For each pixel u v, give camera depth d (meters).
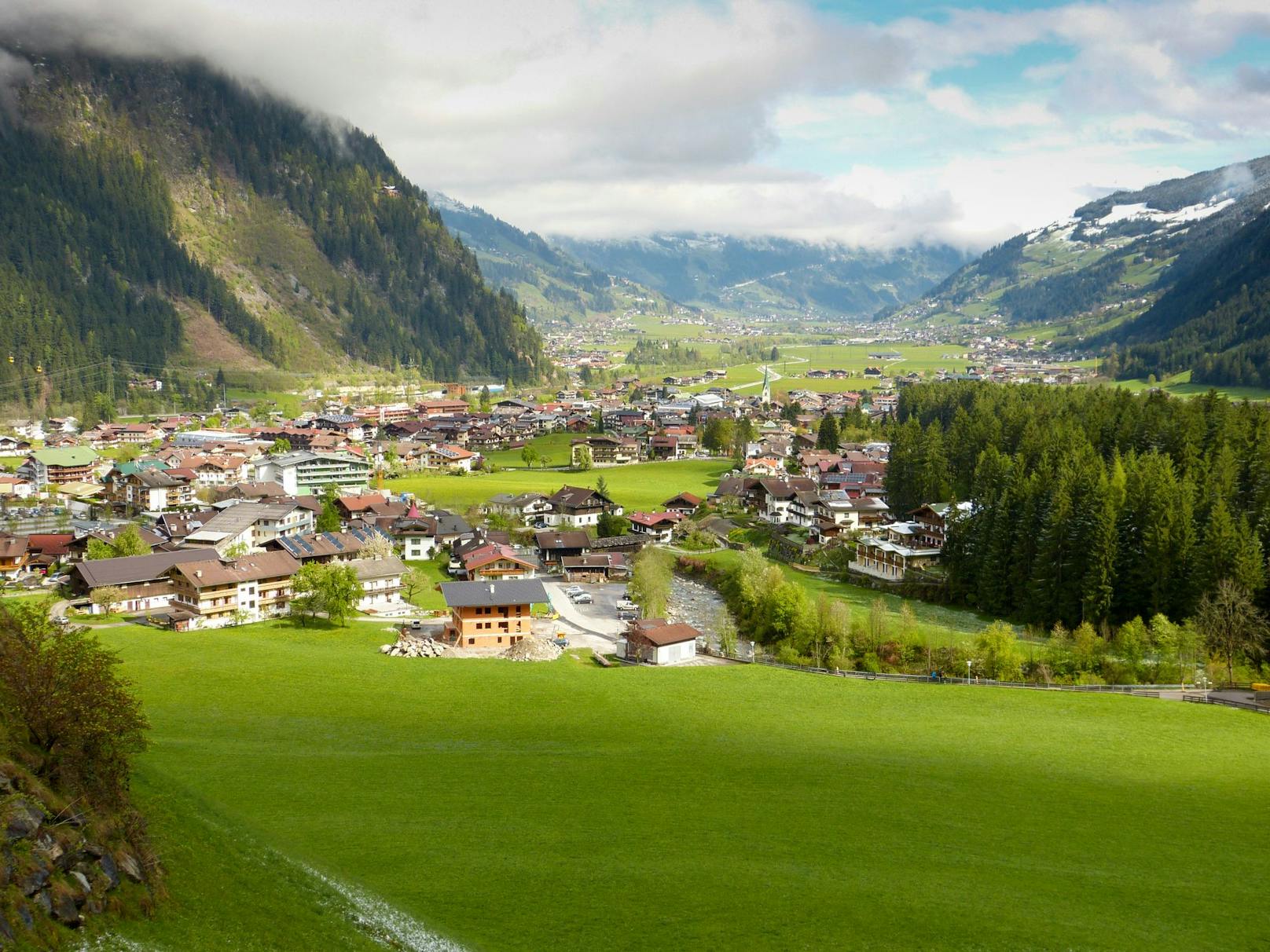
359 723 96.25
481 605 135.38
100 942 38.94
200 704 99.38
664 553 190.12
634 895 58.25
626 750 90.50
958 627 153.38
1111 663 123.81
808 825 71.88
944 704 110.75
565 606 169.12
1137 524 151.50
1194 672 122.31
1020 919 56.91
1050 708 109.31
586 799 75.75
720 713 104.88
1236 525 143.38
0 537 169.25
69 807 44.50
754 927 54.56
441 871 60.03
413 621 149.75
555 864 62.22
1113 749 94.94
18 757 46.34
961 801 78.75
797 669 125.50
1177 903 60.41
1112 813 77.06
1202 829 73.94
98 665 51.81
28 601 147.00
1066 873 64.62
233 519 194.12
